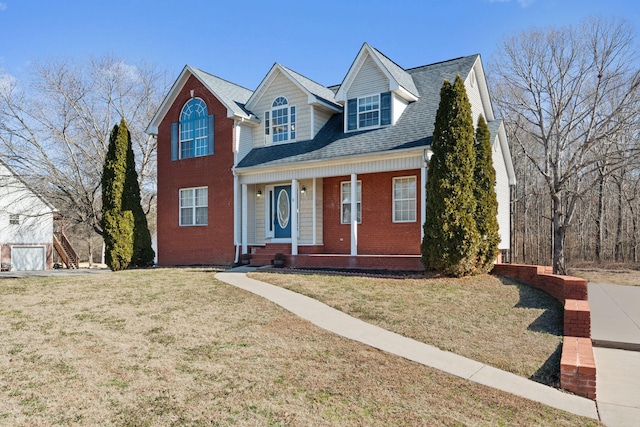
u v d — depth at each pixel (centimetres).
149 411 470
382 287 1112
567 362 584
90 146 2834
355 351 677
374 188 1565
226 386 538
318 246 1647
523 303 994
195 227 1869
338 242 1642
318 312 897
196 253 1859
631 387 611
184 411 471
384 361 639
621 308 1241
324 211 1677
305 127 1731
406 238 1498
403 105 1598
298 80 1741
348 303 967
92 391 518
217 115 1823
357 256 1432
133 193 1834
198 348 676
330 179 1670
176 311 901
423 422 461
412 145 1362
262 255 1675
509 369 631
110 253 1744
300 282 1182
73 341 705
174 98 1950
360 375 584
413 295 1033
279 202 1786
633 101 2220
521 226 3497
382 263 1390
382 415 474
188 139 1909
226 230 1783
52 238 3294
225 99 1786
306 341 718
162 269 1639
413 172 1500
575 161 2694
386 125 1549
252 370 590
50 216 3241
